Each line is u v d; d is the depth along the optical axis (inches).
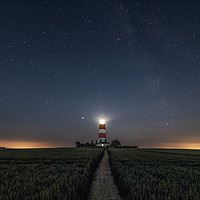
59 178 543.8
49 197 348.2
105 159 1776.6
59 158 1475.1
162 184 494.9
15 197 349.4
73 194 389.7
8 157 1625.2
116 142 5433.1
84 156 1680.6
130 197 430.6
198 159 1611.7
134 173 698.2
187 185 474.6
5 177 566.9
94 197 517.3
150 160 1405.0
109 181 732.0
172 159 1562.5
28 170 761.0
